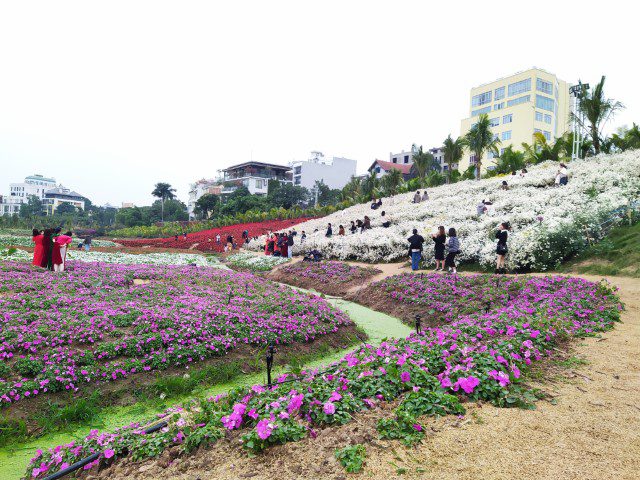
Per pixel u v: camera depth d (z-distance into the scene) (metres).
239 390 4.92
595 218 15.38
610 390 4.58
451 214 22.73
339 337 9.89
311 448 3.50
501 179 29.66
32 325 7.68
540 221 16.41
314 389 4.42
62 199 142.00
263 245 32.38
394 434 3.59
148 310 8.95
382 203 36.41
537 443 3.47
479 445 3.45
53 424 5.55
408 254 19.80
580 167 24.56
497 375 4.55
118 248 34.59
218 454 3.63
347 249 22.80
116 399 6.29
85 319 8.19
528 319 7.05
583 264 13.83
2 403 5.59
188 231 55.38
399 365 4.84
